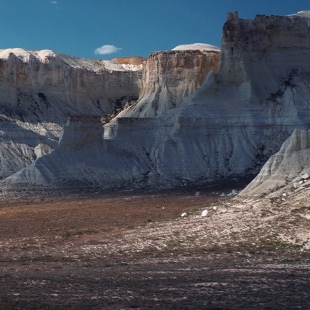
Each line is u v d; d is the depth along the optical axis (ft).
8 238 254.47
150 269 176.04
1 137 613.11
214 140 601.62
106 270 175.22
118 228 273.95
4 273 171.53
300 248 205.16
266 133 604.08
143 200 419.95
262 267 175.42
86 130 559.38
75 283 153.48
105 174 536.01
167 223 277.64
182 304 128.67
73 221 310.86
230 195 394.52
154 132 613.52
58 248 223.51
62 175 514.68
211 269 173.78
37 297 135.85
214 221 266.57
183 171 563.89
